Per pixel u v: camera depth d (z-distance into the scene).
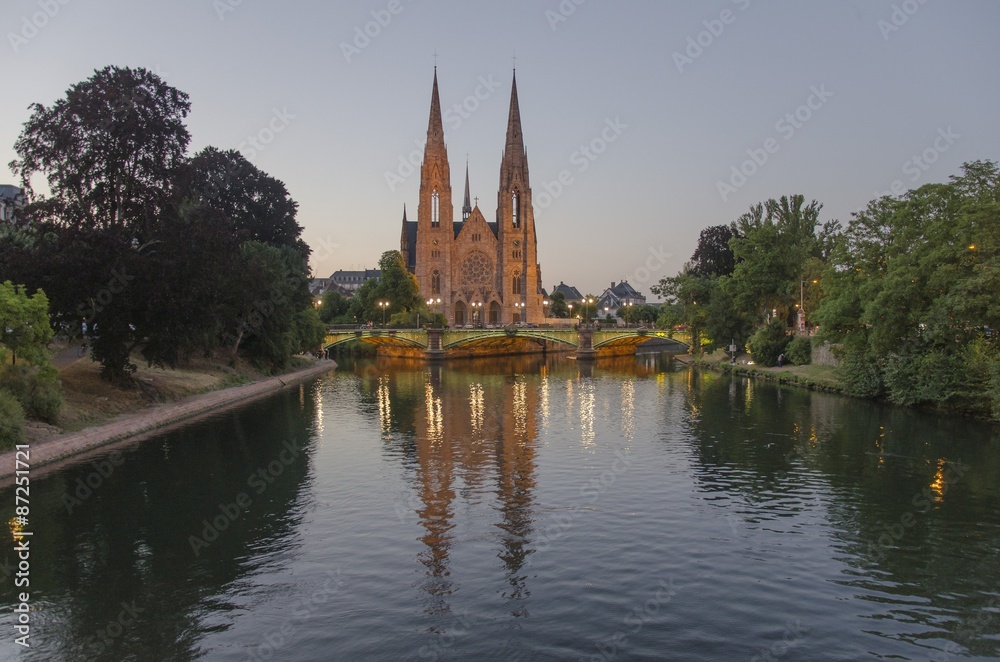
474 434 45.78
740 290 91.38
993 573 22.02
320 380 87.44
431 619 19.17
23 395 37.09
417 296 148.25
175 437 43.88
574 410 56.97
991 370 42.03
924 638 18.03
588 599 20.27
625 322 177.12
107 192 46.81
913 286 47.25
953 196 48.66
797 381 69.88
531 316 189.88
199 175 53.31
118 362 47.59
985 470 33.69
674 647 17.58
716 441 41.91
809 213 94.38
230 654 17.50
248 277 59.12
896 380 50.72
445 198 189.25
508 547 24.47
